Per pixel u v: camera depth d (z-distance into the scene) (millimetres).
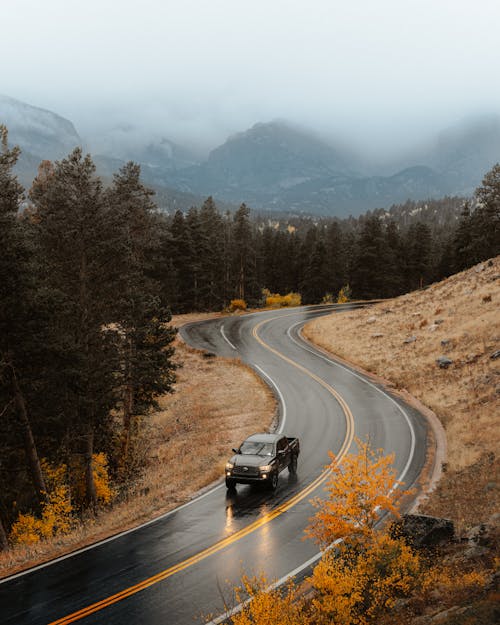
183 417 31422
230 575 11414
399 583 8867
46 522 17984
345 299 88688
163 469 23734
